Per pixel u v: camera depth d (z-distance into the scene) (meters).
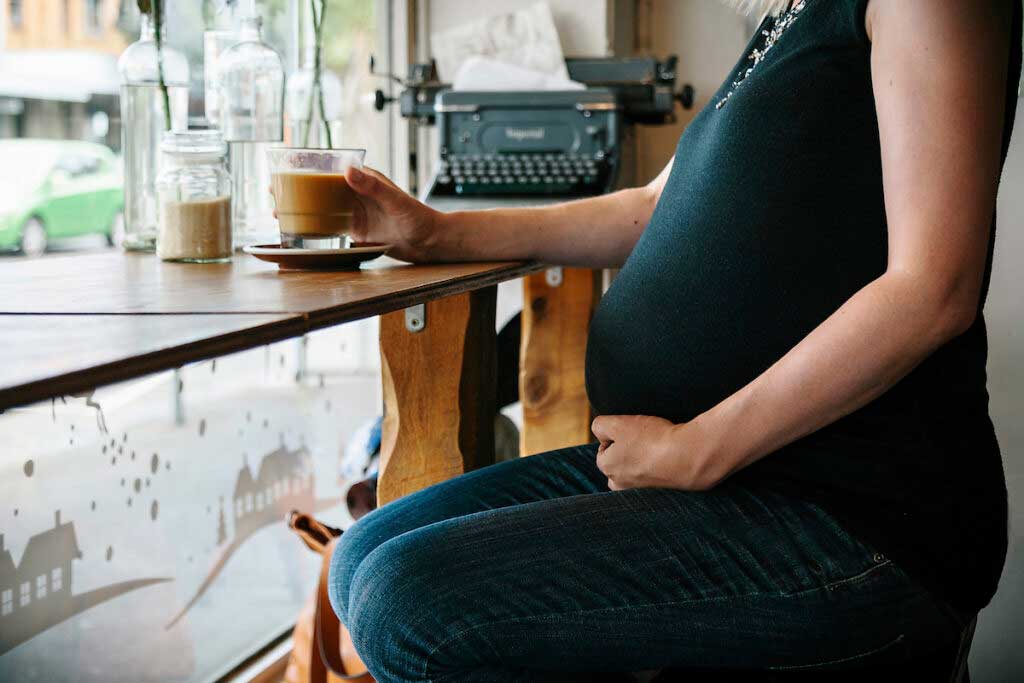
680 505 0.93
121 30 1.73
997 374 1.66
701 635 0.89
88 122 1.67
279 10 2.21
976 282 0.83
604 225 1.36
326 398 2.54
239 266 1.22
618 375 1.08
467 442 1.38
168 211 1.25
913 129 0.83
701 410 1.00
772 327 0.95
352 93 2.58
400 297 0.95
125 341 0.67
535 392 1.83
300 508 2.43
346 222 1.22
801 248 0.93
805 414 0.87
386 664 0.90
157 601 1.85
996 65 0.83
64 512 1.58
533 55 2.42
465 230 1.28
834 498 0.92
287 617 2.26
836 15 0.92
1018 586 1.67
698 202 1.00
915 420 0.91
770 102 0.93
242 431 2.16
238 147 1.50
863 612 0.88
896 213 0.84
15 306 0.83
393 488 1.38
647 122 2.57
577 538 0.91
